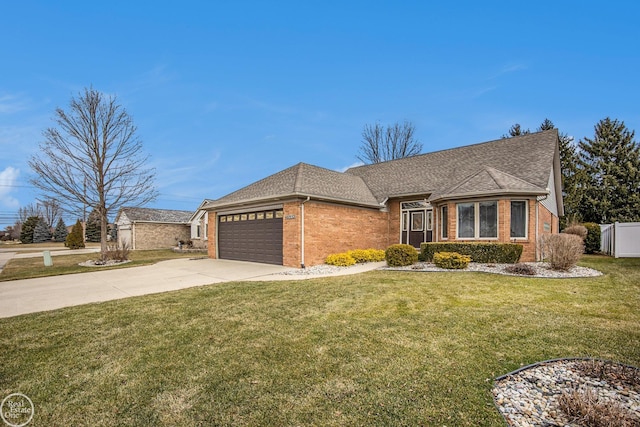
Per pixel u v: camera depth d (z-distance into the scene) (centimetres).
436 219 1439
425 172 1761
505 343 446
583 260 1297
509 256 1105
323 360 409
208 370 391
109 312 634
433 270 1055
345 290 778
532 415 292
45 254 1500
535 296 687
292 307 645
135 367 403
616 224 1423
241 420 297
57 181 1538
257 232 1463
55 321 583
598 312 574
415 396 326
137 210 3212
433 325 520
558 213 2019
